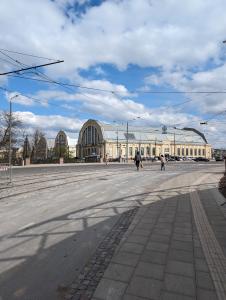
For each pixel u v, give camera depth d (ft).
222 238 20.48
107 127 311.06
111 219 26.08
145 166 130.00
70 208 30.66
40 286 13.80
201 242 19.63
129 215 27.61
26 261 16.63
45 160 196.65
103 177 66.33
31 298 12.76
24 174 76.64
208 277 14.51
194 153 361.30
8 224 24.26
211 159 338.54
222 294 12.93
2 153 196.34
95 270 15.42
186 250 18.13
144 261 16.46
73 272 15.23
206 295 12.84
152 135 333.83
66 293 13.15
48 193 40.96
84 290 13.38
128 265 15.94
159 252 17.81
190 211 28.86
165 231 22.21
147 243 19.47
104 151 297.74
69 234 21.61
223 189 41.96
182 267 15.62
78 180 59.16
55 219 25.96
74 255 17.51
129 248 18.53
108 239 20.44
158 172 83.51
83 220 25.67
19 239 20.43
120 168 110.83
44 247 18.86
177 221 25.09
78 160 222.07
